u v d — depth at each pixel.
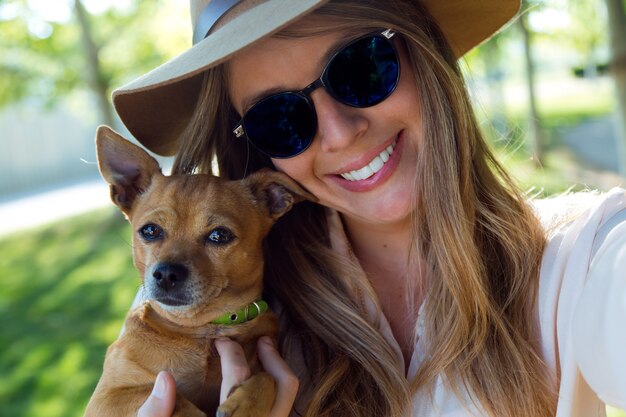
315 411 0.50
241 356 0.52
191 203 0.58
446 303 0.50
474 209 0.51
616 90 1.69
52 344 1.53
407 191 0.52
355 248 0.58
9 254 2.60
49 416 1.16
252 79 0.51
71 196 4.17
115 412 0.50
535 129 2.87
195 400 0.53
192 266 0.55
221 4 0.49
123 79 2.92
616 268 0.40
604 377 0.40
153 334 0.54
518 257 0.49
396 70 0.50
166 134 0.63
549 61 5.73
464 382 0.47
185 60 0.47
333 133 0.50
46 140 5.10
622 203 0.45
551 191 1.62
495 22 0.60
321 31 0.49
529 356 0.47
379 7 0.50
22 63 2.89
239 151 0.62
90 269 2.18
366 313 0.55
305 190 0.56
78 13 2.72
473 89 0.63
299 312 0.56
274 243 0.60
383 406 0.50
